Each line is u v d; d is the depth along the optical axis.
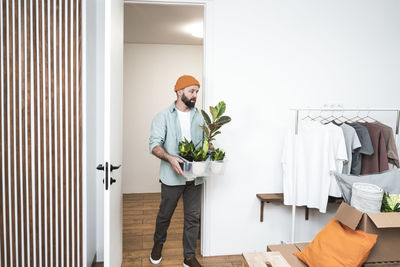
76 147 1.96
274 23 2.35
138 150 4.19
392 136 2.11
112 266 1.73
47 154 1.90
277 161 2.43
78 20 1.91
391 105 2.54
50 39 1.85
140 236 2.71
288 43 2.38
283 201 2.29
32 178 1.86
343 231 1.41
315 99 2.44
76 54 1.92
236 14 2.31
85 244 2.04
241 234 2.44
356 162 2.12
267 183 2.44
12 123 1.79
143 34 3.63
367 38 2.47
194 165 1.77
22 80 1.80
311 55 2.41
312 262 1.45
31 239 1.89
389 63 2.51
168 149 2.04
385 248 1.38
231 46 2.32
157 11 2.85
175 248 2.48
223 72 2.32
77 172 1.98
